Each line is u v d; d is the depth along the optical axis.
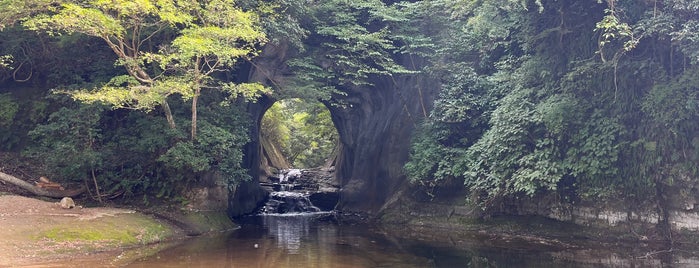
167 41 16.88
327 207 25.48
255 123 23.05
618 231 13.80
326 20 20.25
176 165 15.17
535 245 13.59
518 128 14.49
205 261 10.67
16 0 13.56
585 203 14.59
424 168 17.67
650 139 12.89
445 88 18.70
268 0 17.98
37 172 16.58
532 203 15.91
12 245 10.47
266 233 15.88
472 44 19.08
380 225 18.61
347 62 19.23
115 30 13.32
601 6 13.53
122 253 11.55
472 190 16.09
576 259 11.46
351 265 10.53
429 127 18.75
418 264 10.80
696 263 10.83
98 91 14.54
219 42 13.88
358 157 24.48
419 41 20.11
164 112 17.03
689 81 11.94
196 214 16.17
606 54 13.52
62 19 12.40
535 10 14.63
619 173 13.52
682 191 12.69
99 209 14.76
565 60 14.66
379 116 23.80
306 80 19.84
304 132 40.38
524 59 16.17
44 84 18.14
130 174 16.53
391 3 21.97
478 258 11.60
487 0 15.61
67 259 10.49
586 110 13.83
